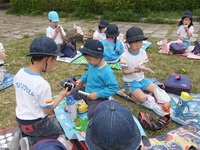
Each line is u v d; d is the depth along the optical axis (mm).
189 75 4691
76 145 2809
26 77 2379
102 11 11312
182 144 2836
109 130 1668
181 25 6105
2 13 13102
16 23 10320
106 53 5125
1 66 4465
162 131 3150
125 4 10852
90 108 3070
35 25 9812
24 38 7551
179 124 3277
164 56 5684
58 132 2760
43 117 2510
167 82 4016
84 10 11398
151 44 6621
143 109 3629
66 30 8695
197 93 4031
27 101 2402
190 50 5926
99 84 3250
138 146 1749
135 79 3785
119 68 5000
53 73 4816
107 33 5145
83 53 3000
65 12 12016
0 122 3297
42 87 2355
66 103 3199
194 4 10516
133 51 3682
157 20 10078
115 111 1766
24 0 12562
